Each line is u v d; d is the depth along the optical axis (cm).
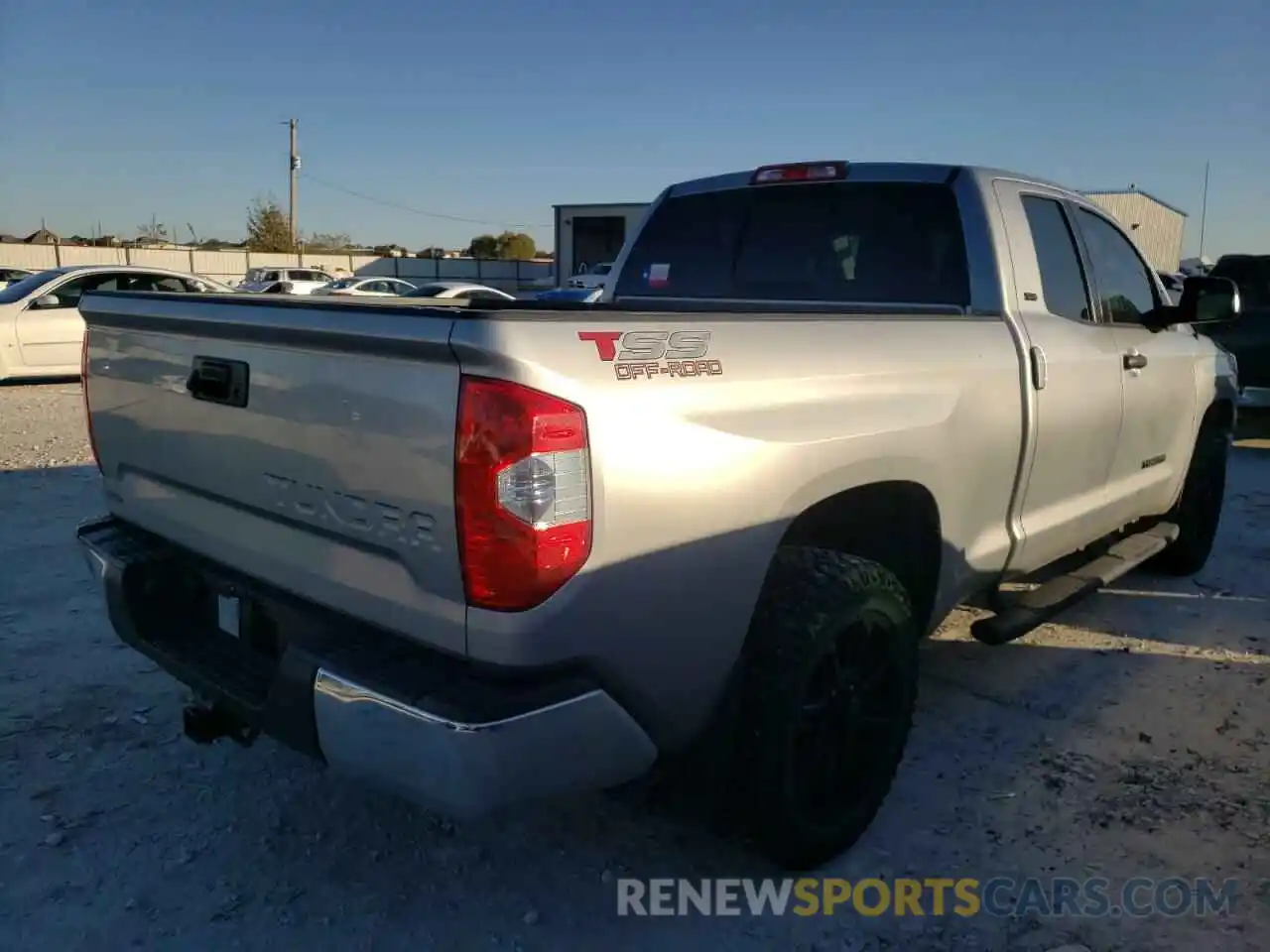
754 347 271
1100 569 461
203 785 354
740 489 261
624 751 250
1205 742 400
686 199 481
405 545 237
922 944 283
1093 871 316
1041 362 382
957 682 452
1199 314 470
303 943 277
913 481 323
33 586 544
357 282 2683
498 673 230
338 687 240
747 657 282
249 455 277
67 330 1378
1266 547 687
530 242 7681
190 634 317
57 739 383
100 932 279
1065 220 443
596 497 229
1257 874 315
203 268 4584
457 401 222
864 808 318
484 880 307
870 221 421
